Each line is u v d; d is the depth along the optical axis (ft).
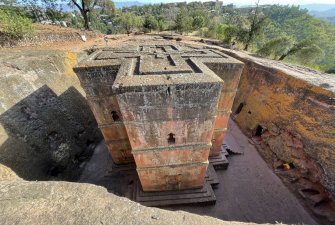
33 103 38.24
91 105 31.63
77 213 15.79
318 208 32.81
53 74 48.29
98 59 30.76
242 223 16.96
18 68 40.40
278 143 41.60
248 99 54.44
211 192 34.65
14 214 15.52
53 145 37.24
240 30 103.40
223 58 31.50
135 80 21.42
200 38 117.80
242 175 40.78
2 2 80.69
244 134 52.44
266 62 57.93
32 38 65.62
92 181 39.17
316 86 35.50
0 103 32.71
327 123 31.86
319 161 32.35
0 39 56.49
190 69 24.02
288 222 32.24
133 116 23.09
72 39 85.92
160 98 21.45
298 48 86.99
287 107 40.65
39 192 17.44
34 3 99.55
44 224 14.85
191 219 16.48
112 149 37.65
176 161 29.25
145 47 38.99
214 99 22.36
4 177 24.81
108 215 15.84
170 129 24.94
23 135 32.81
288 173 38.75
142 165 29.25
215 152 41.75
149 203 33.12
